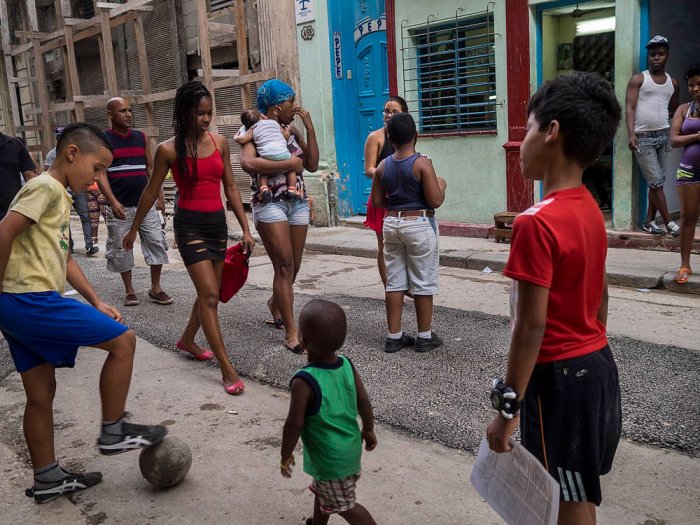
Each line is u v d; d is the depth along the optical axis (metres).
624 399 3.86
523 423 2.10
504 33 8.05
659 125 7.00
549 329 2.00
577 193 1.98
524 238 1.91
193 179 4.35
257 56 11.26
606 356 2.06
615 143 7.48
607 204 8.77
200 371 4.76
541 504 1.91
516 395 1.95
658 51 6.88
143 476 3.24
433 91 8.92
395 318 4.88
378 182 4.90
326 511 2.56
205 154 4.41
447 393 4.10
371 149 5.49
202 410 4.09
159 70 13.82
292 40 10.17
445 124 8.88
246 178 11.83
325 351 2.46
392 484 3.14
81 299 6.88
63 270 3.04
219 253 4.52
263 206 4.93
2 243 2.77
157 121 14.01
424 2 8.69
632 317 5.45
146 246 6.54
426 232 4.70
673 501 2.89
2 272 2.79
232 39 11.88
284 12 10.12
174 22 12.93
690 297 5.98
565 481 2.04
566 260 1.92
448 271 7.49
